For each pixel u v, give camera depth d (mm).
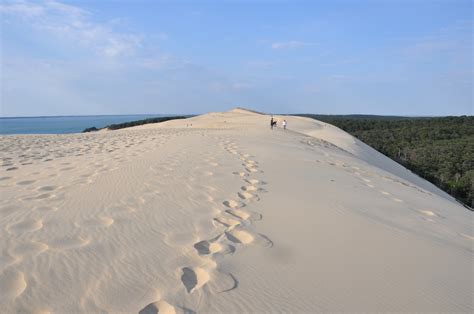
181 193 5879
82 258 3316
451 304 2982
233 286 2971
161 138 16969
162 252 3543
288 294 2912
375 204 6363
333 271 3363
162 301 2689
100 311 2535
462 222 6652
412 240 4461
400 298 2986
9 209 4777
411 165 52906
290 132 29859
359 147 32625
